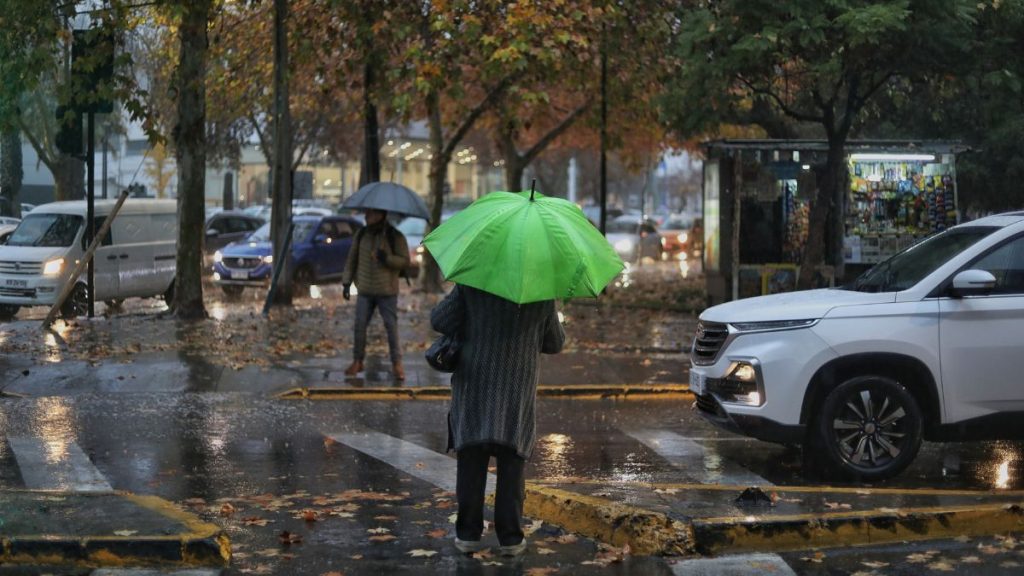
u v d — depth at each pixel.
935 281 13.79
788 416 13.54
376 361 23.05
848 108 26.88
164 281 35.22
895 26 22.39
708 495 12.02
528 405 10.28
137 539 10.09
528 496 12.23
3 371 20.80
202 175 29.33
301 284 41.12
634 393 20.44
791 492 12.19
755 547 10.84
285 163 32.28
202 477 13.84
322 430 16.98
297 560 10.40
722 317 14.18
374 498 12.78
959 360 13.59
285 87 32.22
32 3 25.20
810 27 23.52
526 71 31.48
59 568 9.91
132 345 23.91
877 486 13.66
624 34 33.97
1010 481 13.98
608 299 38.69
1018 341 13.61
